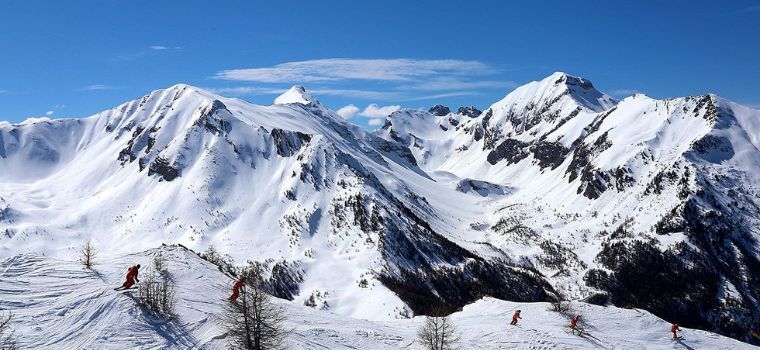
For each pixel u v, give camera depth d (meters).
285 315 58.72
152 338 43.44
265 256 178.75
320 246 187.25
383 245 175.38
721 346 76.06
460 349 58.66
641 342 72.56
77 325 43.59
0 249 198.88
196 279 61.22
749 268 194.00
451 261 186.12
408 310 121.12
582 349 64.94
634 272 198.38
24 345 39.84
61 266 55.94
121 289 50.28
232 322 44.03
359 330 58.22
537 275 199.75
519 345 63.38
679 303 184.25
